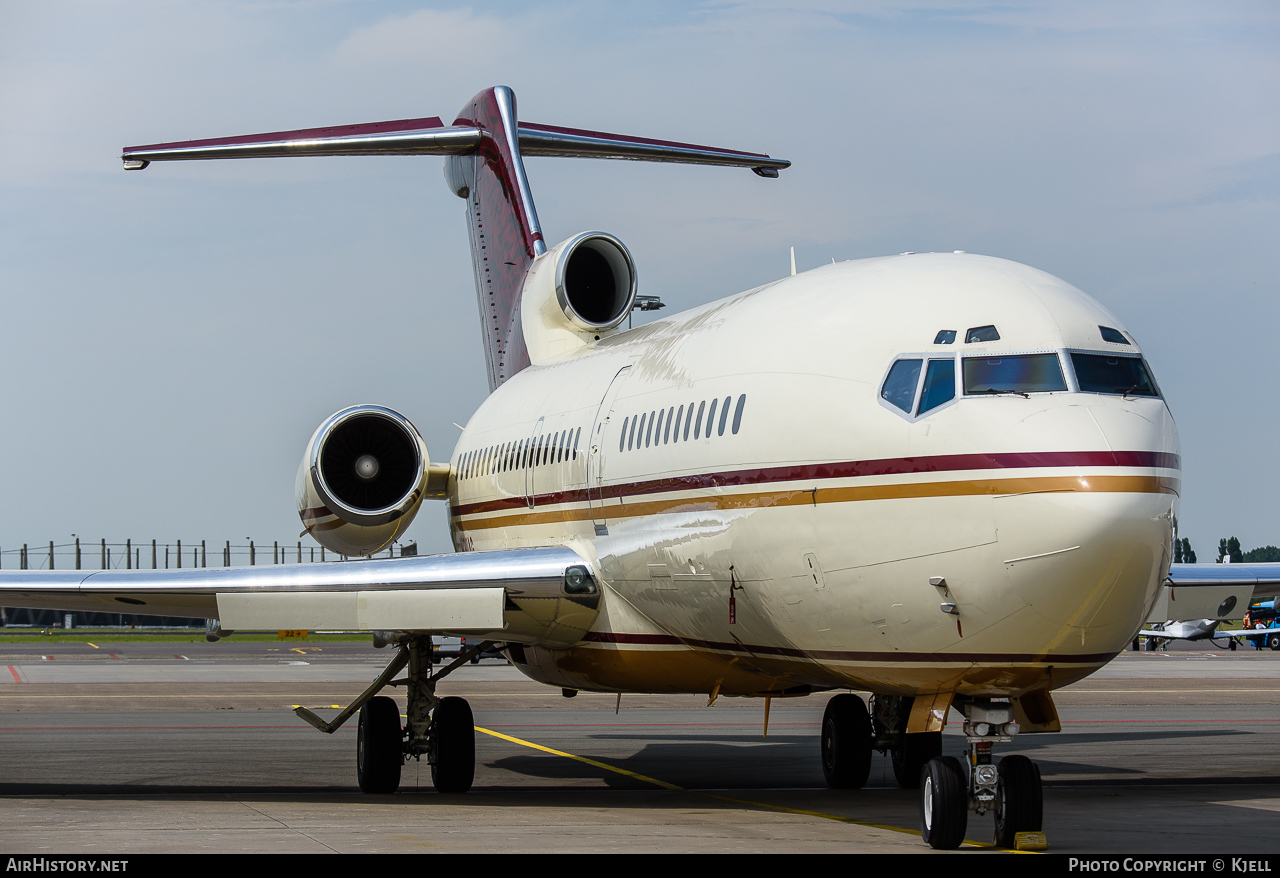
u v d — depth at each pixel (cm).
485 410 7075
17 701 10481
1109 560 3238
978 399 3478
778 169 8119
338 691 11638
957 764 3609
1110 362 3572
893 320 3812
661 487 4634
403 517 6281
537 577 5025
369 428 6525
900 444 3562
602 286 6838
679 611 4653
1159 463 3350
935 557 3447
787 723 9181
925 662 3594
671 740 7919
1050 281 3838
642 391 5006
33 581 5000
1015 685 3541
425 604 4806
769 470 3978
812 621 3906
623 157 7981
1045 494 3262
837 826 4128
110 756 6756
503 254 7775
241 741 7638
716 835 3850
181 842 3559
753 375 4194
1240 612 5581
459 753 5400
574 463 5456
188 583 4922
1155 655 18888
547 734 8275
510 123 7825
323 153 7475
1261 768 6278
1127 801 4931
